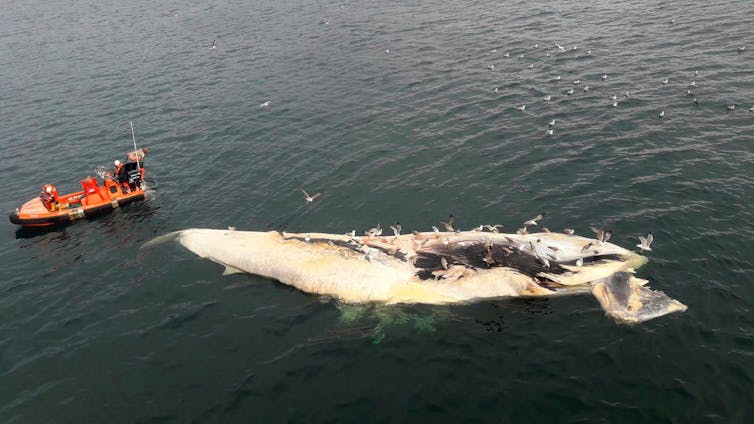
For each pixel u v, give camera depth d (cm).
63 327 2334
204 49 6397
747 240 2375
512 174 3180
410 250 2408
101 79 5666
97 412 1878
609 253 2262
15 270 2797
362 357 1981
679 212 2622
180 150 3997
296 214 3067
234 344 2119
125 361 2098
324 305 2270
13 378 2066
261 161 3722
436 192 3103
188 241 2812
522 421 1675
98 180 3669
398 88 4694
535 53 5122
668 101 3831
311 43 6216
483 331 2025
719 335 1903
